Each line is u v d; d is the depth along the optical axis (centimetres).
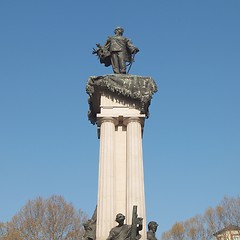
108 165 2058
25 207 5059
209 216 5762
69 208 5128
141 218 1762
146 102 2156
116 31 2519
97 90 2230
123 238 1769
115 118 2172
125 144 2158
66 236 4941
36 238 4862
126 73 2398
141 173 2045
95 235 1988
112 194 2000
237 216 5478
